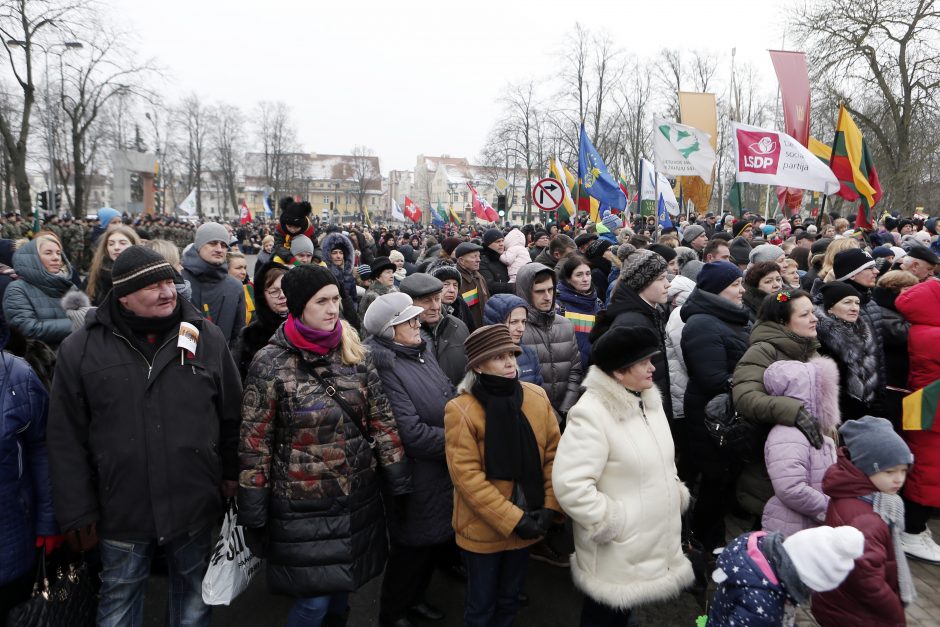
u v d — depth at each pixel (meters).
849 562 1.88
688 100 13.98
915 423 3.84
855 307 3.89
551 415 2.86
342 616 3.04
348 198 104.88
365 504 2.74
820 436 2.89
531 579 3.69
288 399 2.61
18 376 2.42
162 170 59.03
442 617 3.30
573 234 13.45
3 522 2.33
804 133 13.04
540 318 3.98
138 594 2.62
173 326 2.62
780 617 2.02
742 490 3.38
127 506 2.49
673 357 4.04
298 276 2.64
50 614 2.44
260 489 2.58
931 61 21.64
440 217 36.03
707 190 13.89
